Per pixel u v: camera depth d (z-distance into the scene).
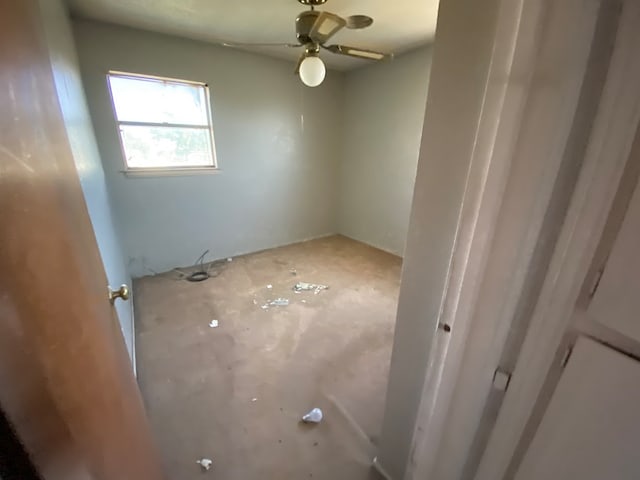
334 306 2.58
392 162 3.69
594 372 0.52
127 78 2.70
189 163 3.22
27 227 0.41
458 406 0.78
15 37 0.46
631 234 0.46
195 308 2.52
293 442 1.40
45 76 0.61
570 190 0.53
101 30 2.46
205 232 3.46
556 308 0.57
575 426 0.56
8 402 0.31
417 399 1.04
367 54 2.13
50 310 0.44
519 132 0.56
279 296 2.74
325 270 3.33
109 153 2.73
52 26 1.32
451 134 0.74
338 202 4.56
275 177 3.82
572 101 0.50
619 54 0.44
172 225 3.22
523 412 0.65
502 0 0.53
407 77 3.31
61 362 0.45
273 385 1.73
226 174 3.43
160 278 3.10
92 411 0.55
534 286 0.61
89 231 0.84
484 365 0.71
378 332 2.23
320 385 1.74
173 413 1.54
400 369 1.08
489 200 0.62
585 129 0.50
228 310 2.50
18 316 0.34
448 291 0.75
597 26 0.45
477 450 0.79
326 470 1.29
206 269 3.33
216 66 3.06
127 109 2.77
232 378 1.78
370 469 1.29
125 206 2.91
